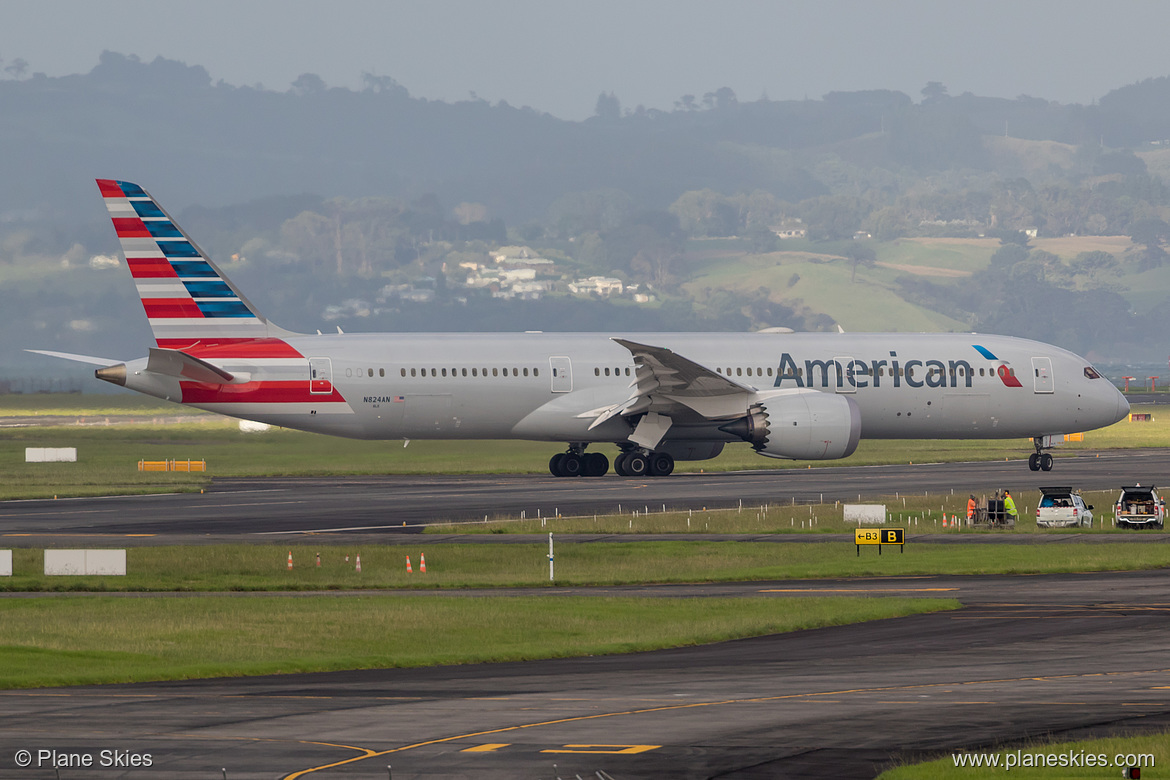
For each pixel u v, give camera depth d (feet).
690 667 268.21
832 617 335.67
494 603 365.81
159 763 179.93
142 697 236.22
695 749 187.11
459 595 385.29
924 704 220.64
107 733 200.34
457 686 247.09
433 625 331.98
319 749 188.24
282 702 229.04
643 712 215.51
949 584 399.65
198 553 463.42
